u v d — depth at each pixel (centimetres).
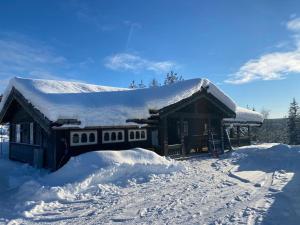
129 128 1557
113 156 1197
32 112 1355
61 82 1772
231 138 2555
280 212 723
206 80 1864
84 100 1477
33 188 998
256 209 749
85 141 1427
